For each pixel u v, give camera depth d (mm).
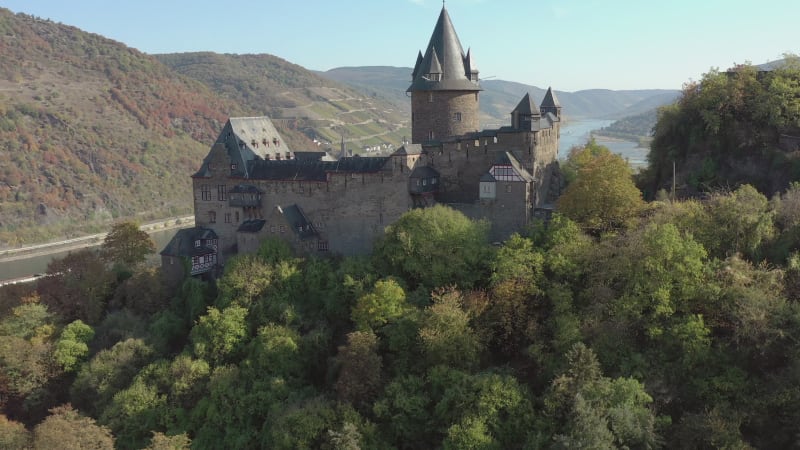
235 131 100250
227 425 67562
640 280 61375
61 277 96875
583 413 50094
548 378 59812
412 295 73188
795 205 65875
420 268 75750
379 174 88188
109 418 69562
